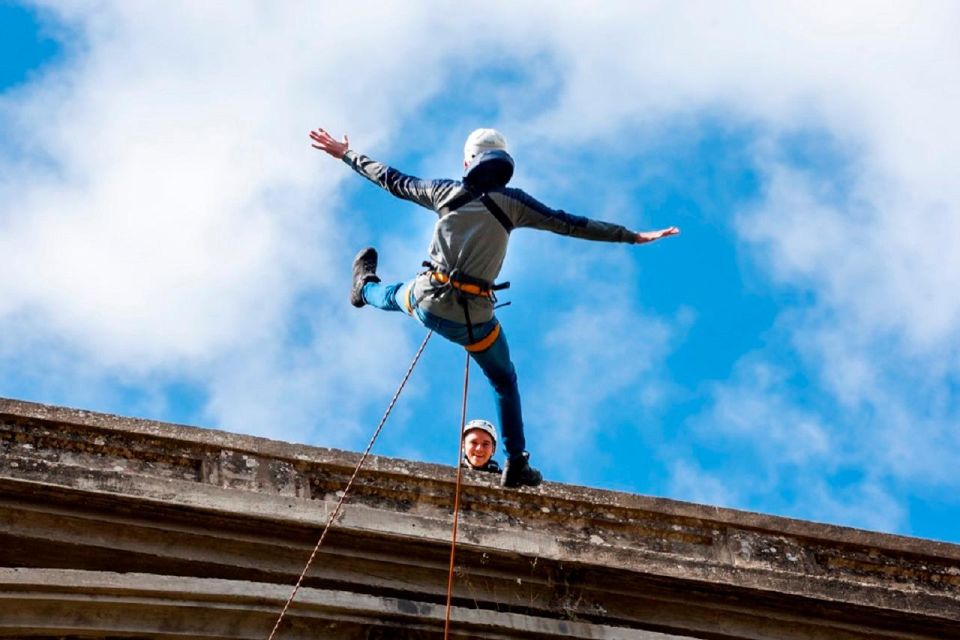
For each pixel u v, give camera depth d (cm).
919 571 1783
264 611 1565
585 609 1659
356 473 1525
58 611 1527
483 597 1644
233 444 1639
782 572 1709
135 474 1580
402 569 1636
